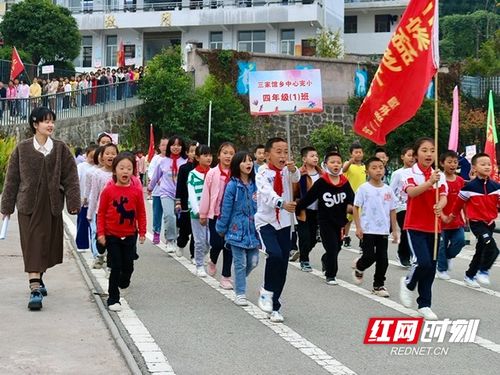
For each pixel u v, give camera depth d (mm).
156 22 47094
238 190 8070
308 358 6023
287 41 46188
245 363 5832
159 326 7043
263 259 12031
